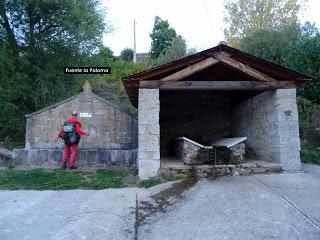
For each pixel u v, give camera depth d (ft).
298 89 38.55
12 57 41.57
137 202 17.57
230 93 36.99
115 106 32.89
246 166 23.63
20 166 30.81
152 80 23.70
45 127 32.27
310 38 40.06
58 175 25.76
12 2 42.37
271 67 24.00
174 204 17.06
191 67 23.58
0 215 15.87
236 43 75.77
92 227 14.01
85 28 45.34
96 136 32.60
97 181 23.21
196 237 12.90
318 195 17.58
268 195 17.74
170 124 37.76
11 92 39.63
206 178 22.47
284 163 23.98
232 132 37.58
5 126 40.73
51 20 45.37
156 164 23.03
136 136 32.94
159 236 13.12
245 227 13.67
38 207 17.02
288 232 13.03
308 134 35.22
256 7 82.38
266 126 26.86
